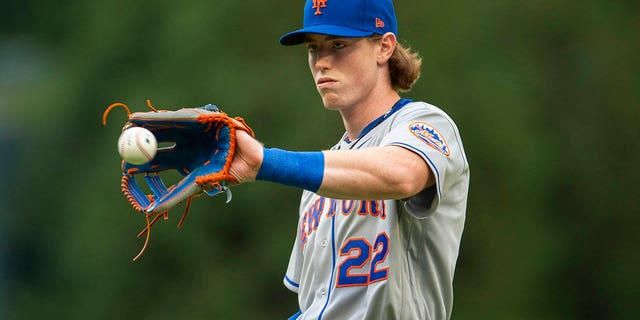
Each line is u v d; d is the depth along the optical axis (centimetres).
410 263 1248
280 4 4984
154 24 5272
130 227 4806
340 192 1059
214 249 4678
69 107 5325
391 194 1080
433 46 4734
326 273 1291
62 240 5141
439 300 1271
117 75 5278
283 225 4591
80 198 5097
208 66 4938
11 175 5412
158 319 4706
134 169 1108
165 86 4975
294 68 4828
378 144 1263
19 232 5353
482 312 4531
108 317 4784
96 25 5459
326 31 1238
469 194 4603
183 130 1072
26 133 5484
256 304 4600
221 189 1038
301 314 1345
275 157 1041
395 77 1319
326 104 1277
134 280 4772
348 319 1247
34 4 6719
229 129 1037
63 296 5028
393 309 1220
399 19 4825
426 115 1203
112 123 5122
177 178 4381
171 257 4741
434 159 1121
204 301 4622
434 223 1246
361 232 1248
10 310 5288
